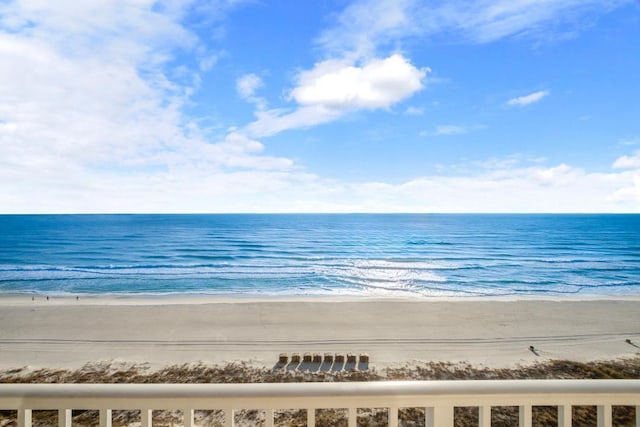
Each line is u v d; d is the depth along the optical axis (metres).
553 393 1.55
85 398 1.52
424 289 27.84
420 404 1.56
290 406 1.55
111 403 1.53
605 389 1.55
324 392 1.54
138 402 1.53
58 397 1.52
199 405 1.54
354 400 1.55
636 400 1.55
